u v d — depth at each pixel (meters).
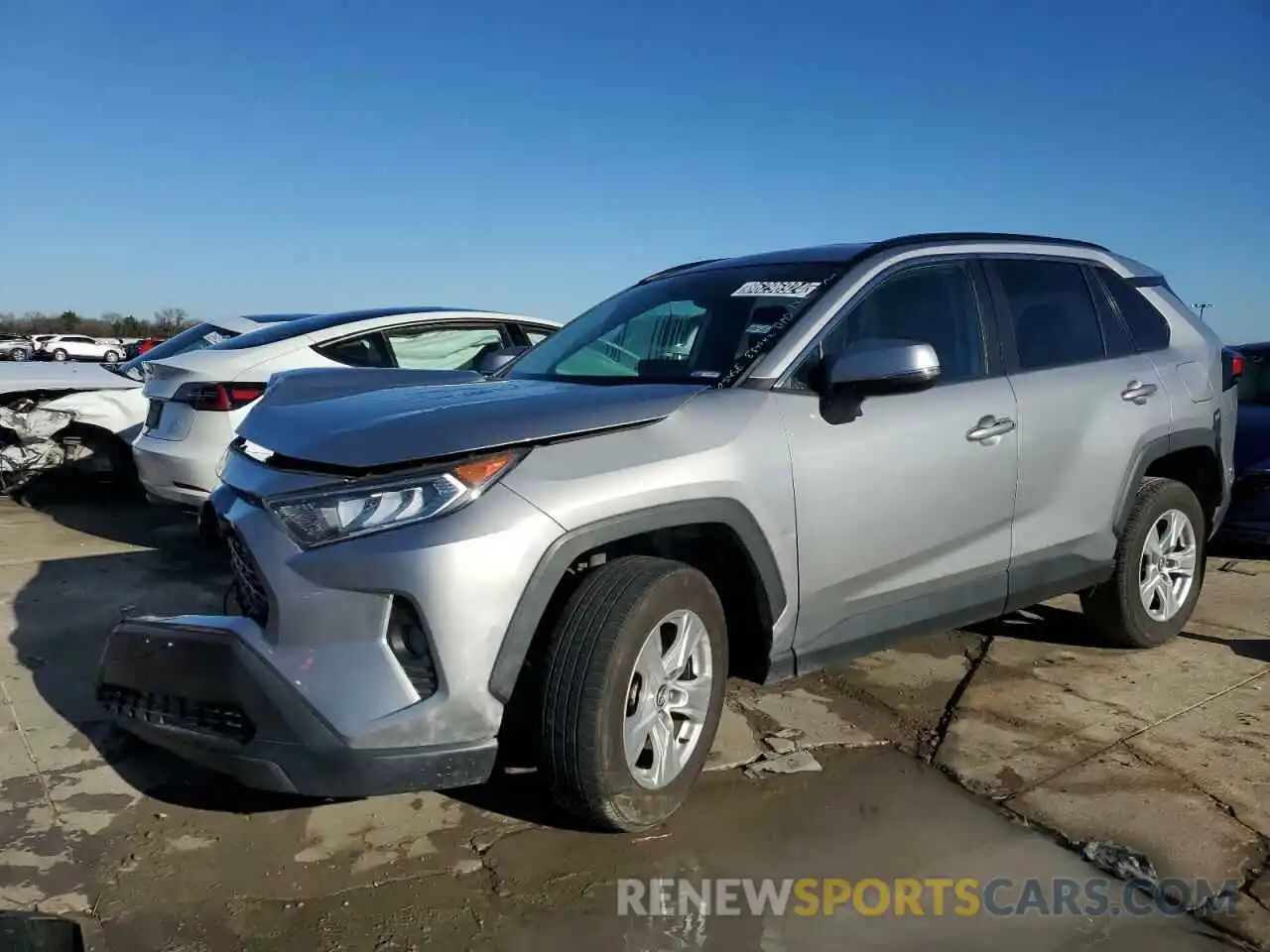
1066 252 4.39
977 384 3.74
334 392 3.51
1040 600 4.05
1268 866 2.76
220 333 7.45
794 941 2.44
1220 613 5.14
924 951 2.42
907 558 3.47
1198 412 4.54
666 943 2.43
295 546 2.57
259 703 2.52
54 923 2.43
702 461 2.88
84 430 7.54
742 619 3.21
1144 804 3.09
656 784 2.84
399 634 2.53
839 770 3.33
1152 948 2.43
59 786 3.14
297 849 2.80
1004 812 3.05
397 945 2.40
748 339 3.38
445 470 2.55
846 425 3.28
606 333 3.90
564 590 2.85
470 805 3.06
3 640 4.48
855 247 3.80
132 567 5.79
